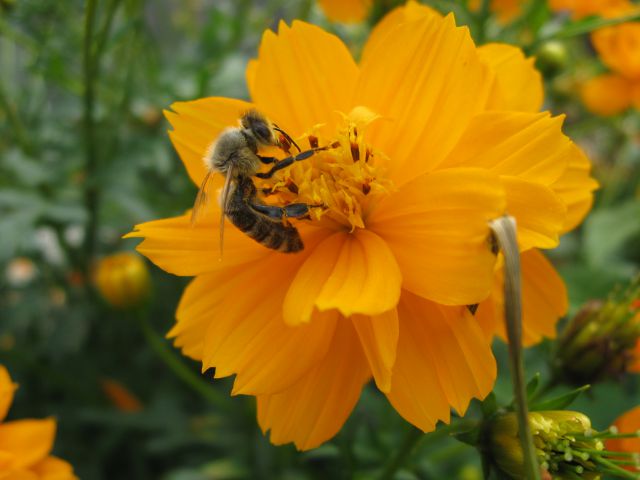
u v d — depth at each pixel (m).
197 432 0.11
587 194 0.07
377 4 0.10
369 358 0.06
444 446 0.11
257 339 0.07
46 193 0.11
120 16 0.12
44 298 0.13
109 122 0.12
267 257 0.07
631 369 0.08
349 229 0.07
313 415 0.07
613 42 0.12
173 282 0.13
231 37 0.12
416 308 0.07
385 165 0.07
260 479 0.11
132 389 0.13
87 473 0.12
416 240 0.06
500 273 0.07
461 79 0.07
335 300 0.06
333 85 0.07
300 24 0.07
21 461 0.08
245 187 0.07
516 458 0.07
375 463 0.10
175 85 0.12
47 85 0.13
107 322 0.13
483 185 0.06
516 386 0.06
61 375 0.12
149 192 0.12
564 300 0.07
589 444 0.07
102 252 0.13
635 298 0.08
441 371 0.06
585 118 0.16
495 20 0.12
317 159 0.07
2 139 0.12
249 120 0.07
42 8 0.11
